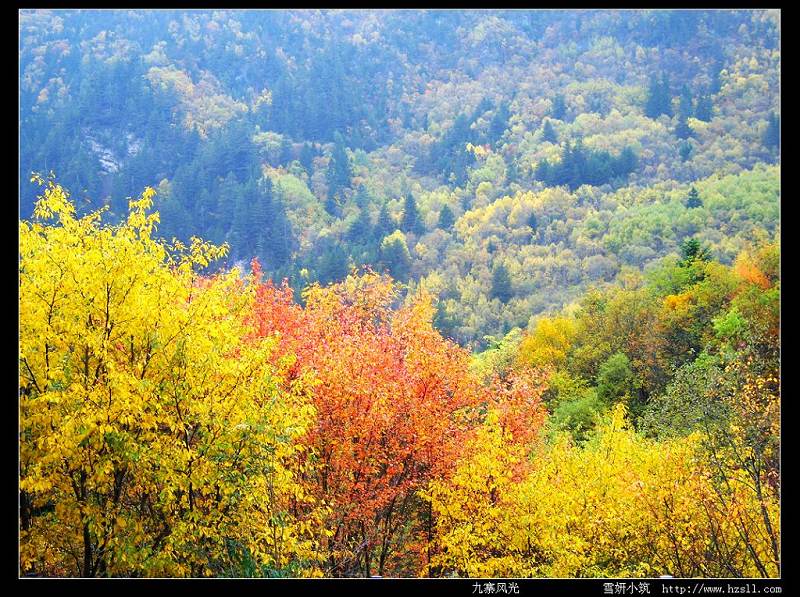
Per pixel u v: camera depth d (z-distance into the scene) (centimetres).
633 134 17050
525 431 2502
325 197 18925
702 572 1775
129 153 17862
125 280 1500
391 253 14688
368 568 2095
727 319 4006
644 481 1927
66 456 1434
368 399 2161
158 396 1502
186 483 1475
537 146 19712
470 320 11825
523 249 14638
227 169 18988
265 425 1552
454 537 2055
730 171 13838
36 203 1504
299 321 2505
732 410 1769
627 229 12850
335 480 2131
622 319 5953
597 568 1898
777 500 1678
